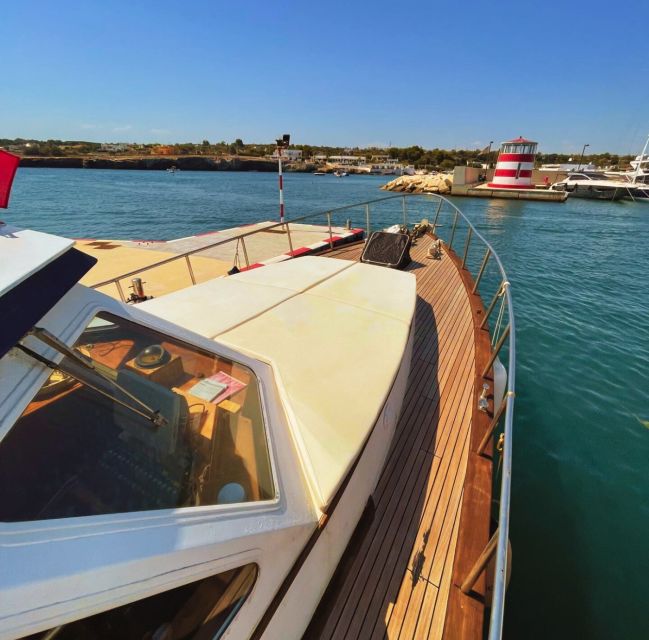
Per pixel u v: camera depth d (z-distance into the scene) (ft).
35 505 3.14
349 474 6.41
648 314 32.17
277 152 41.81
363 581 7.18
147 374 5.21
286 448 6.21
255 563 4.47
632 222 91.61
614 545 12.14
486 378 12.52
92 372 4.30
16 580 2.56
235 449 5.36
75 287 4.86
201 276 30.14
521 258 52.80
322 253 26.66
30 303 3.83
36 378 3.63
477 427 10.53
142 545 3.38
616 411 18.98
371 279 13.46
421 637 6.43
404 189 164.76
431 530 8.11
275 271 13.97
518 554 11.71
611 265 49.55
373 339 9.61
